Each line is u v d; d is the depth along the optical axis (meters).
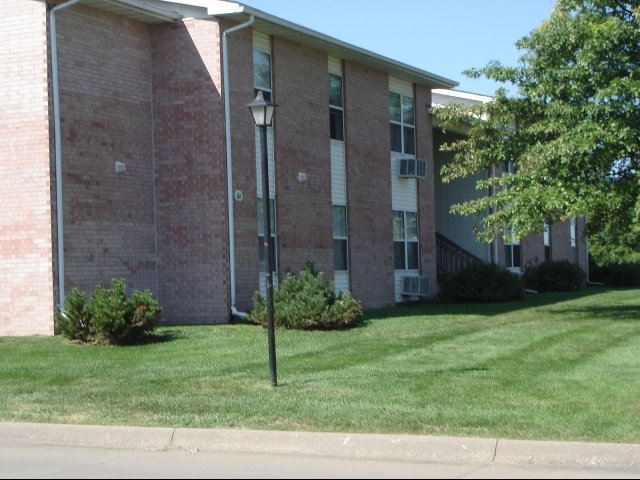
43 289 17.52
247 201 20.48
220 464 8.64
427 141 28.45
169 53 20.09
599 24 19.03
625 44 19.02
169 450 9.41
